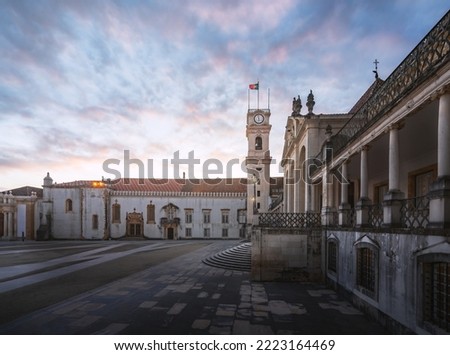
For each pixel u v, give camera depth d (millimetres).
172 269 20594
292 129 27438
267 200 48656
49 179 54875
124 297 12992
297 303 12305
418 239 7645
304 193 24750
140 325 9562
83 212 54656
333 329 9383
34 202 54906
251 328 9406
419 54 8531
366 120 12469
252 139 50219
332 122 21375
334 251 15312
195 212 56062
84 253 30922
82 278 17328
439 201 7086
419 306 7570
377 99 11422
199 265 22438
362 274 11680
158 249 35031
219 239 55281
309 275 16812
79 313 10734
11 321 9867
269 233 17062
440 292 7188
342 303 12352
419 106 8312
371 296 10422
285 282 16672
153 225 55750
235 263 21141
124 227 55562
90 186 55094
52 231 54156
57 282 16219
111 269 20609
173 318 10266
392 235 8953
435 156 12633
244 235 55344
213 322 9930
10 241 50562
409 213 8688
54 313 10711
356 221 12445
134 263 23562
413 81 8227
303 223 17688
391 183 9672
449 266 6895
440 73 7293
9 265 22562
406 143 12227
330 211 16750
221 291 14281
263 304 12109
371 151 13828
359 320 10242
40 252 31922
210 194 56156
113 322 9812
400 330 8477
